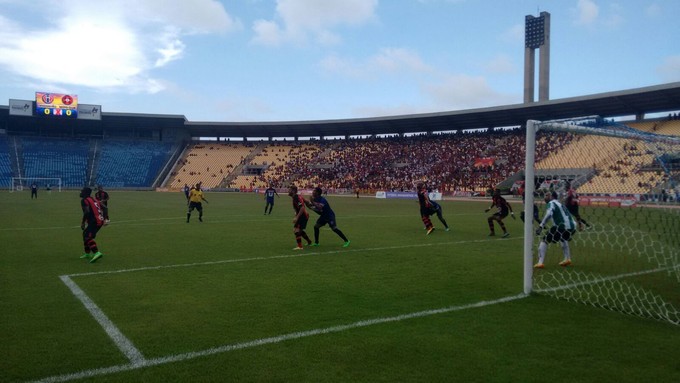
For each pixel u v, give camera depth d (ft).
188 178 230.27
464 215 77.41
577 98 153.58
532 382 12.94
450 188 167.43
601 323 18.20
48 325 17.43
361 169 208.33
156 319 18.28
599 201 39.60
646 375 13.46
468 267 29.73
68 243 39.45
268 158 238.48
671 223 36.96
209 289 23.29
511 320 18.48
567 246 30.86
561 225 29.50
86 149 235.20
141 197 143.02
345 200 143.74
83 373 13.30
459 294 22.58
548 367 13.94
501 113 179.93
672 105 149.07
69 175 219.61
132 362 14.08
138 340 15.92
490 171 169.17
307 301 21.07
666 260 32.30
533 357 14.69
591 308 20.35
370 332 16.90
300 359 14.38
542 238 29.89
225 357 14.51
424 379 13.03
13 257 32.45
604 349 15.43
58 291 22.65
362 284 24.63
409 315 19.01
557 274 27.63
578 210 40.22
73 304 20.30
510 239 44.37
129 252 35.01
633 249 37.22
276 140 260.62
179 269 28.50
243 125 239.71
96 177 222.89
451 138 207.72
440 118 194.80
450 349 15.30
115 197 142.61
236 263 30.68
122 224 57.41
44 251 35.14
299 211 37.24
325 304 20.59
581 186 40.14
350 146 231.91
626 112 158.61
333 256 33.78
